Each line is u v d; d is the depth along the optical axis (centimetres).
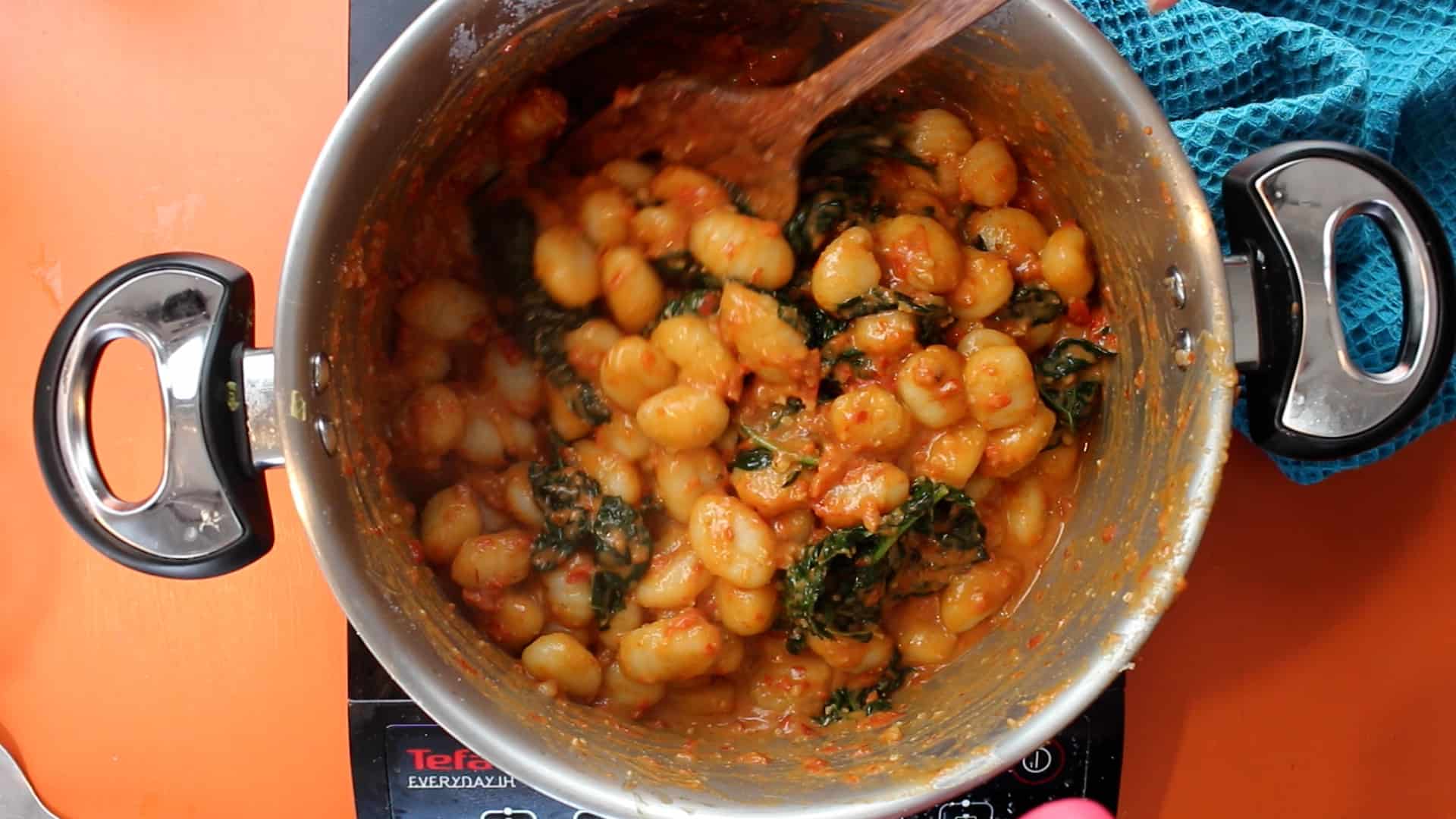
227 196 55
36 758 54
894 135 50
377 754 51
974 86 47
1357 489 55
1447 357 43
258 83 55
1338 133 51
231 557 43
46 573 54
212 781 54
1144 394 46
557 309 49
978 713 46
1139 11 52
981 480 49
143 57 55
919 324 48
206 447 42
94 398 54
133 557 43
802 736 48
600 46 46
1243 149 51
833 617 48
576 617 49
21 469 55
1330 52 51
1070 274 48
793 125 47
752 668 50
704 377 48
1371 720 55
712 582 49
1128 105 43
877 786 44
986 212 49
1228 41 52
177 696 54
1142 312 46
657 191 49
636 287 48
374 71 42
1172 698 55
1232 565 55
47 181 55
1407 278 43
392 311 47
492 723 43
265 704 54
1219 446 43
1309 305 43
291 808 54
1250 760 55
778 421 49
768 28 46
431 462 48
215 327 43
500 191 48
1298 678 55
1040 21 43
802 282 49
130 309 43
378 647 42
